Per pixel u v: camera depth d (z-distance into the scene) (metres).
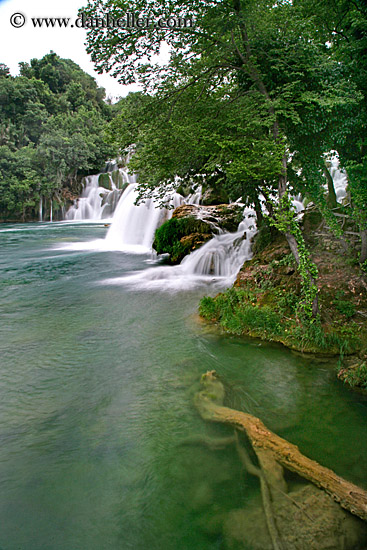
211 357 5.72
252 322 6.62
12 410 4.35
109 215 43.91
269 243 9.83
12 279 12.12
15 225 38.53
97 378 5.12
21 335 6.84
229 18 6.27
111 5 5.89
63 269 13.89
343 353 5.52
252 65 6.63
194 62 7.04
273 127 6.49
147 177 8.96
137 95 7.35
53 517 2.87
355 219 7.17
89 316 7.95
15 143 52.72
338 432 3.82
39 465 3.44
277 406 4.34
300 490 2.97
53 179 44.19
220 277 11.55
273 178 7.19
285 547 2.50
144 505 2.97
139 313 8.09
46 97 60.56
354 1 8.43
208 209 14.86
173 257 13.46
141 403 4.47
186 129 6.82
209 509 2.91
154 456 3.54
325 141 7.22
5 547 2.61
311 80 6.80
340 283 6.90
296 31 6.96
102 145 50.72
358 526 2.62
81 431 3.95
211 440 3.75
